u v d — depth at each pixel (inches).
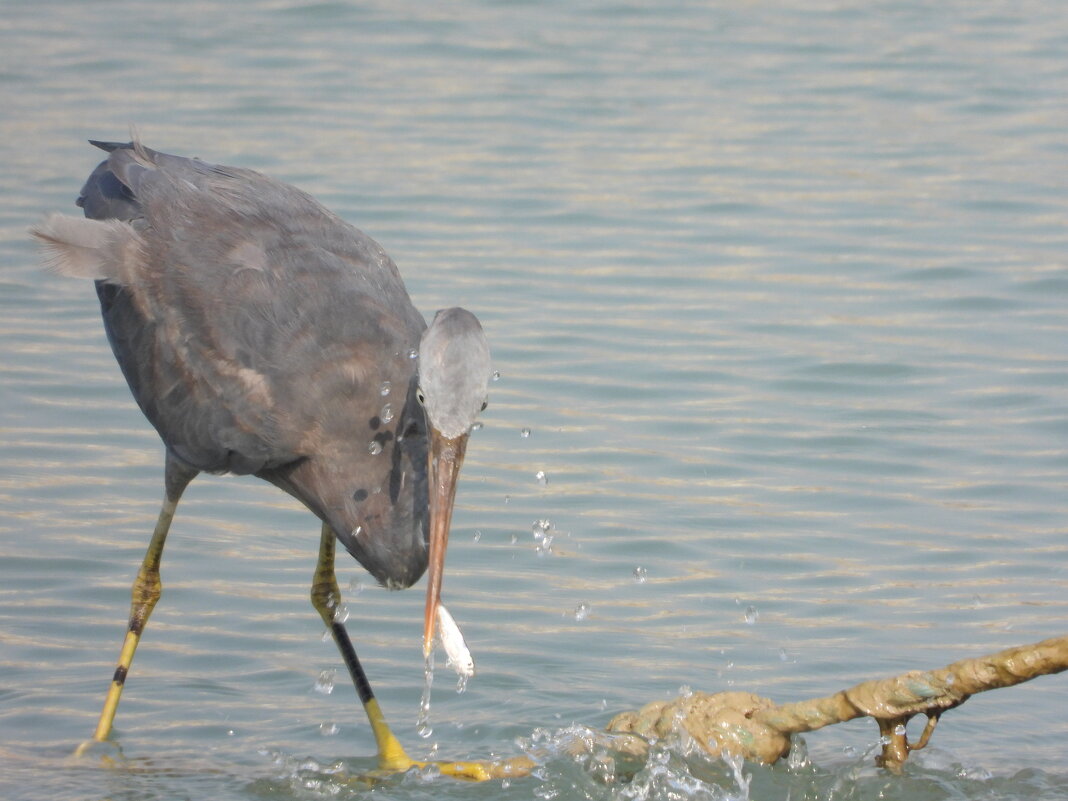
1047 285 697.0
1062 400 592.4
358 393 373.7
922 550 493.0
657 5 1151.6
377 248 413.1
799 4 1160.2
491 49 1039.0
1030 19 1115.3
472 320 342.3
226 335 385.4
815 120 910.4
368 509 370.0
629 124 903.7
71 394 602.9
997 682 337.1
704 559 489.4
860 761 375.6
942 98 946.7
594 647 439.2
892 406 592.4
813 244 746.8
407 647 448.1
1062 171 831.1
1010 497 526.0
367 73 987.9
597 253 732.0
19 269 716.0
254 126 882.1
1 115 888.3
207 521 525.0
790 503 523.5
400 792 362.0
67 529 508.4
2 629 448.1
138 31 1072.2
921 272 712.4
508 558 493.4
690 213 781.3
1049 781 365.4
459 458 340.2
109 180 434.6
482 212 772.6
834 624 450.6
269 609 467.5
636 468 546.9
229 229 400.2
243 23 1095.6
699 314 672.4
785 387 606.5
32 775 366.9
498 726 399.2
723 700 374.0
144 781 365.4
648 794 357.4
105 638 447.8
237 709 410.9
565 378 610.5
